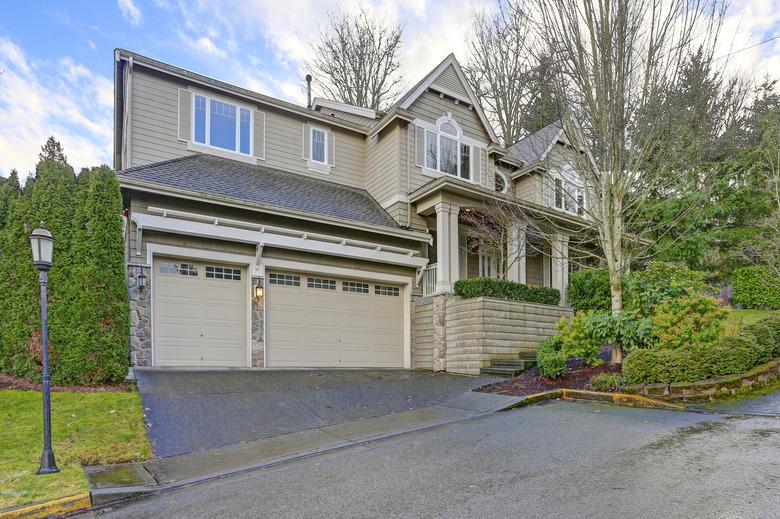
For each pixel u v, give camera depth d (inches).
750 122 714.8
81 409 270.4
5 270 341.4
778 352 367.2
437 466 193.9
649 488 155.4
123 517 162.6
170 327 396.5
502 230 551.8
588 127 374.0
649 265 463.2
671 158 416.2
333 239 479.2
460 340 460.8
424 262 532.7
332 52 1009.5
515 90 963.3
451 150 609.6
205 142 508.7
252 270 436.8
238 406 301.3
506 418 275.4
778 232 568.1
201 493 181.0
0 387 307.1
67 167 347.3
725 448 193.3
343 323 487.8
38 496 173.9
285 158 559.2
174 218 401.4
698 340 323.9
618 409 282.4
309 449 234.1
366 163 618.5
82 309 322.7
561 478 170.1
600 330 360.5
